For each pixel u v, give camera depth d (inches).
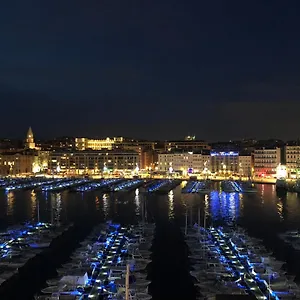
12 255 4886.8
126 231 6028.5
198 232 5880.9
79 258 4680.1
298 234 6063.0
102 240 5438.0
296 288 3924.7
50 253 5123.0
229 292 3841.0
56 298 3705.7
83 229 6515.8
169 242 5659.5
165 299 3850.9
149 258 4862.2
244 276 4205.2
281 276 4185.5
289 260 4859.7
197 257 4830.2
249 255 4798.2
